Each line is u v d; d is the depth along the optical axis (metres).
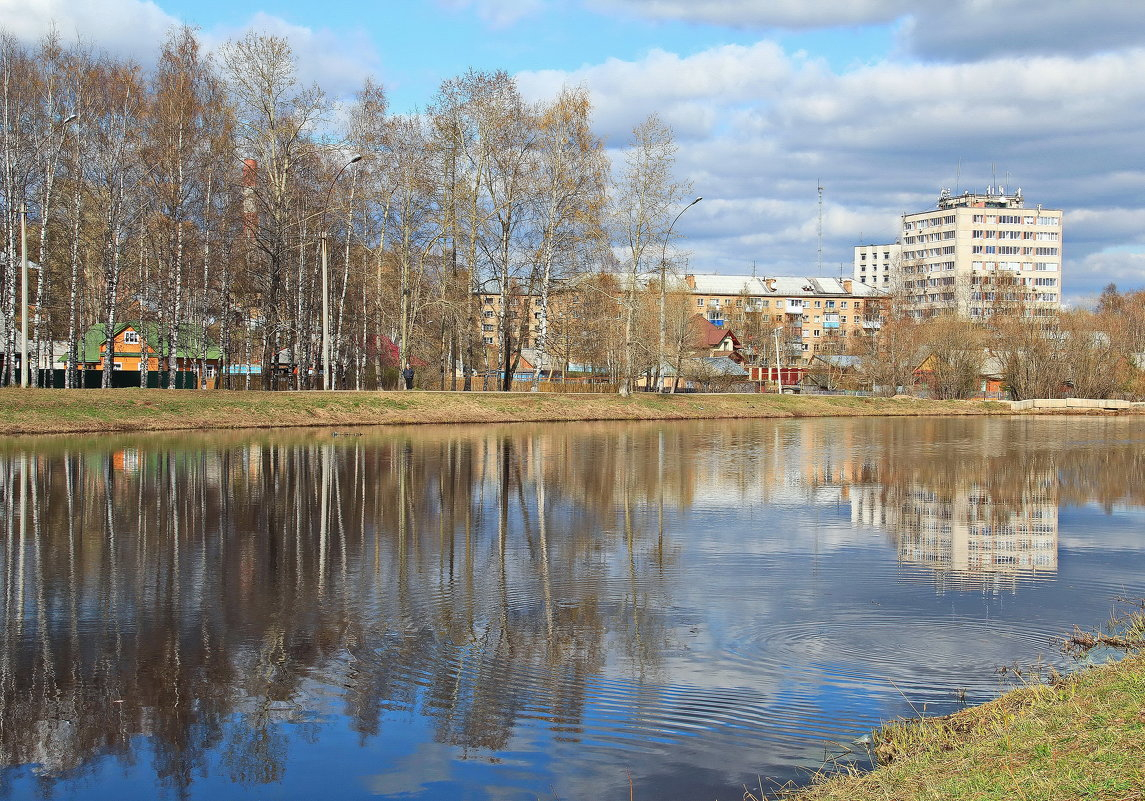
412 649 9.70
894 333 87.88
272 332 48.06
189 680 8.76
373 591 12.06
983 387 104.88
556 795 6.52
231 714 7.99
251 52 44.59
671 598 11.88
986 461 31.56
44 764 7.10
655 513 19.12
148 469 24.94
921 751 6.76
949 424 57.53
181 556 14.13
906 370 87.69
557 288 55.59
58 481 22.39
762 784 6.60
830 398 72.69
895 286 129.50
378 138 52.22
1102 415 72.19
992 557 14.84
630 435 42.38
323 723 7.80
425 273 58.94
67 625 10.45
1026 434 47.16
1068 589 12.55
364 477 23.94
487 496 21.02
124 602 11.45
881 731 7.49
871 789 6.09
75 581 12.49
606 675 8.92
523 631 10.36
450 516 18.17
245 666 9.13
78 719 7.91
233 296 56.75
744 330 140.00
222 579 12.67
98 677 8.82
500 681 8.75
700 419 59.66
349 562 13.82
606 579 12.93
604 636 10.18
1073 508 20.58
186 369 73.06
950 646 9.84
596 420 54.56
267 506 19.05
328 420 44.06
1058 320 87.19
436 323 62.59
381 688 8.57
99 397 39.91
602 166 52.72
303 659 9.35
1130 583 12.95
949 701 8.16
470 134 51.56
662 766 6.94
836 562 14.27
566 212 52.34
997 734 6.65
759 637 10.18
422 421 46.94
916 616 11.05
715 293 181.25
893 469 28.67
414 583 12.55
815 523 18.11
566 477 25.00
